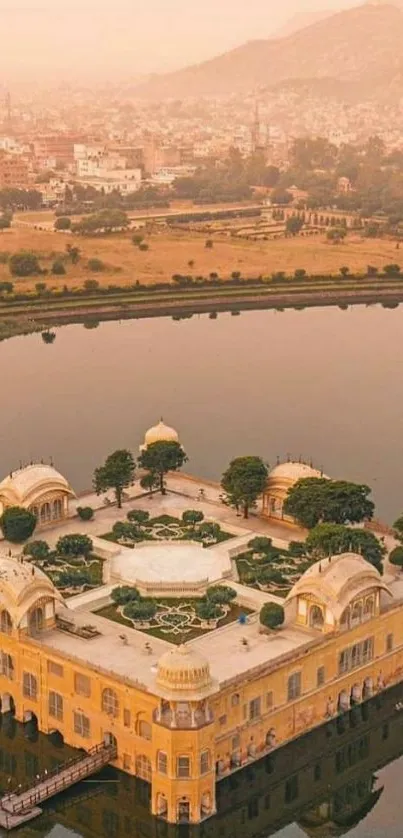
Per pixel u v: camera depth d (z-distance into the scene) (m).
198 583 186.12
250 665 160.38
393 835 154.50
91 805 154.88
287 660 160.62
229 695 153.38
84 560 197.25
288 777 162.75
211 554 197.00
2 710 171.38
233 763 157.00
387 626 176.25
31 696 167.38
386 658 177.12
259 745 159.62
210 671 158.00
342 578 169.38
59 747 164.62
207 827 152.25
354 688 172.88
